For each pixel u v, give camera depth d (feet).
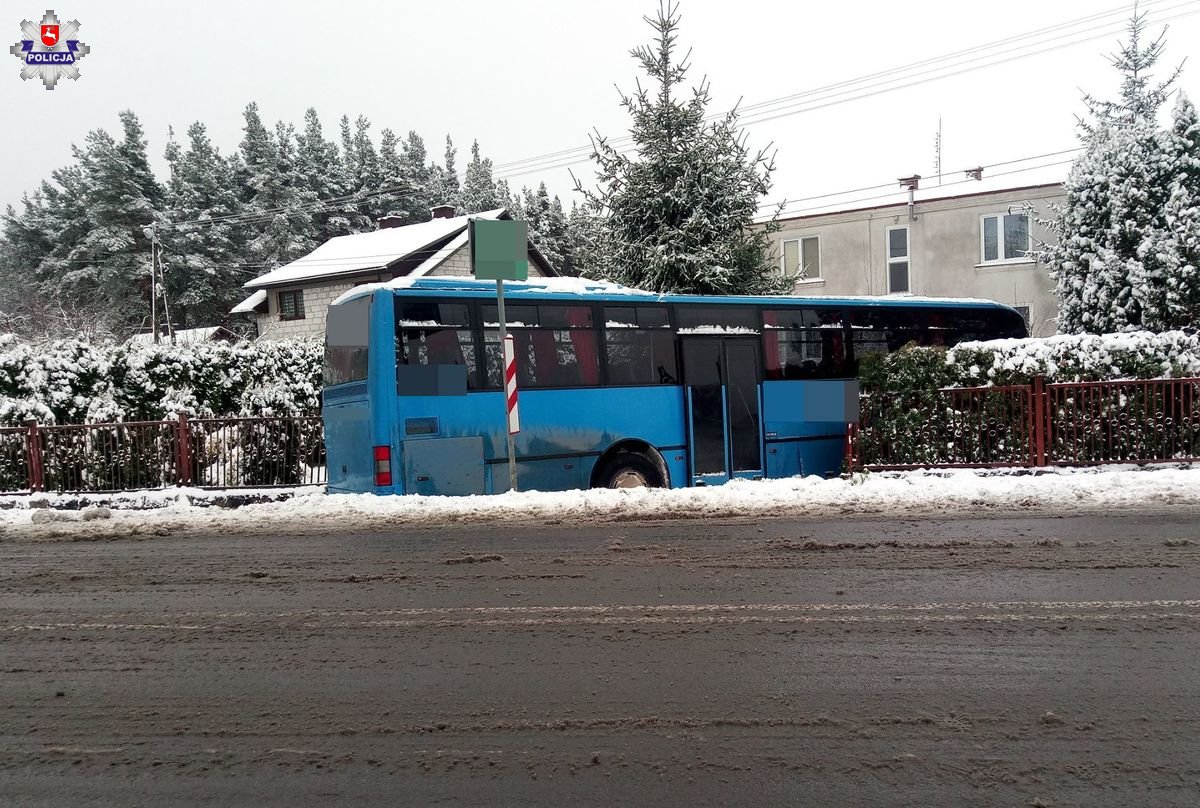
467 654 15.99
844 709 13.15
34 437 41.11
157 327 128.57
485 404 33.45
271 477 43.19
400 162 220.64
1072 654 15.29
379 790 11.02
